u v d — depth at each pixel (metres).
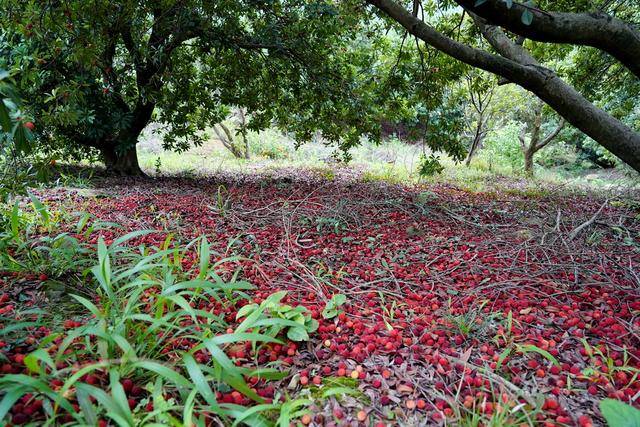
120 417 1.16
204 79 7.45
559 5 4.44
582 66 7.47
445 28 6.38
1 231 3.05
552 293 2.72
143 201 4.92
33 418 1.39
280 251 3.32
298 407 1.56
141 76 6.45
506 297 2.64
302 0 5.66
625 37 2.39
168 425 1.33
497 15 2.40
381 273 2.96
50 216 3.77
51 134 7.00
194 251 3.18
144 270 2.27
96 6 4.14
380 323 2.22
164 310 2.20
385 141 15.78
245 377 1.71
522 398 1.65
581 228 3.94
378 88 6.71
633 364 1.91
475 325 2.19
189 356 1.41
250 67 6.75
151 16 6.49
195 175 8.13
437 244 3.72
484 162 12.52
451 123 6.49
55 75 5.02
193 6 5.16
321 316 2.28
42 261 2.57
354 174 9.44
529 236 3.95
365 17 5.42
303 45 6.07
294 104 7.56
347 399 1.62
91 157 7.88
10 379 1.17
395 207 5.06
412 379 1.75
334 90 6.49
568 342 2.07
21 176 3.07
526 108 11.69
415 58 6.90
